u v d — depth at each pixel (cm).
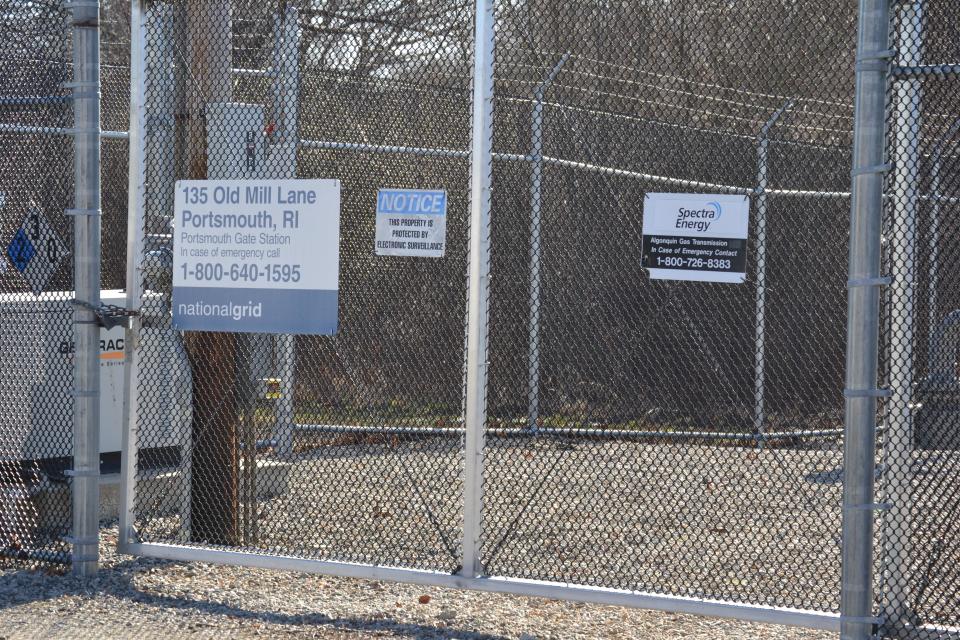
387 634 562
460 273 987
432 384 994
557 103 1103
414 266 964
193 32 696
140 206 664
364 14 726
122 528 659
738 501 910
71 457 734
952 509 529
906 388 515
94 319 646
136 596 619
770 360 1195
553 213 1188
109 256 1203
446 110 816
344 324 949
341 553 681
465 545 579
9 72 665
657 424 1180
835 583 626
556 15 960
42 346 716
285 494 874
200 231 639
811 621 515
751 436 984
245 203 630
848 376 495
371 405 974
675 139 1162
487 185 574
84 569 650
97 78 642
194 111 697
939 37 510
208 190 637
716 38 971
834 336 1180
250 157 708
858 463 493
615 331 1191
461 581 577
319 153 893
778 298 1195
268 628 570
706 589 654
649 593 547
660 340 1191
